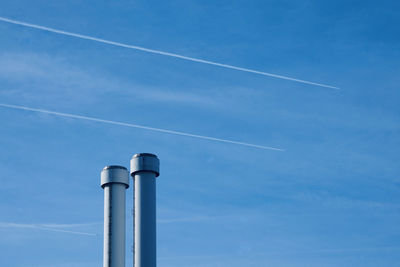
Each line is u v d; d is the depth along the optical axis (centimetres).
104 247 5606
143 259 5116
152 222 5234
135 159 5381
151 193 5309
